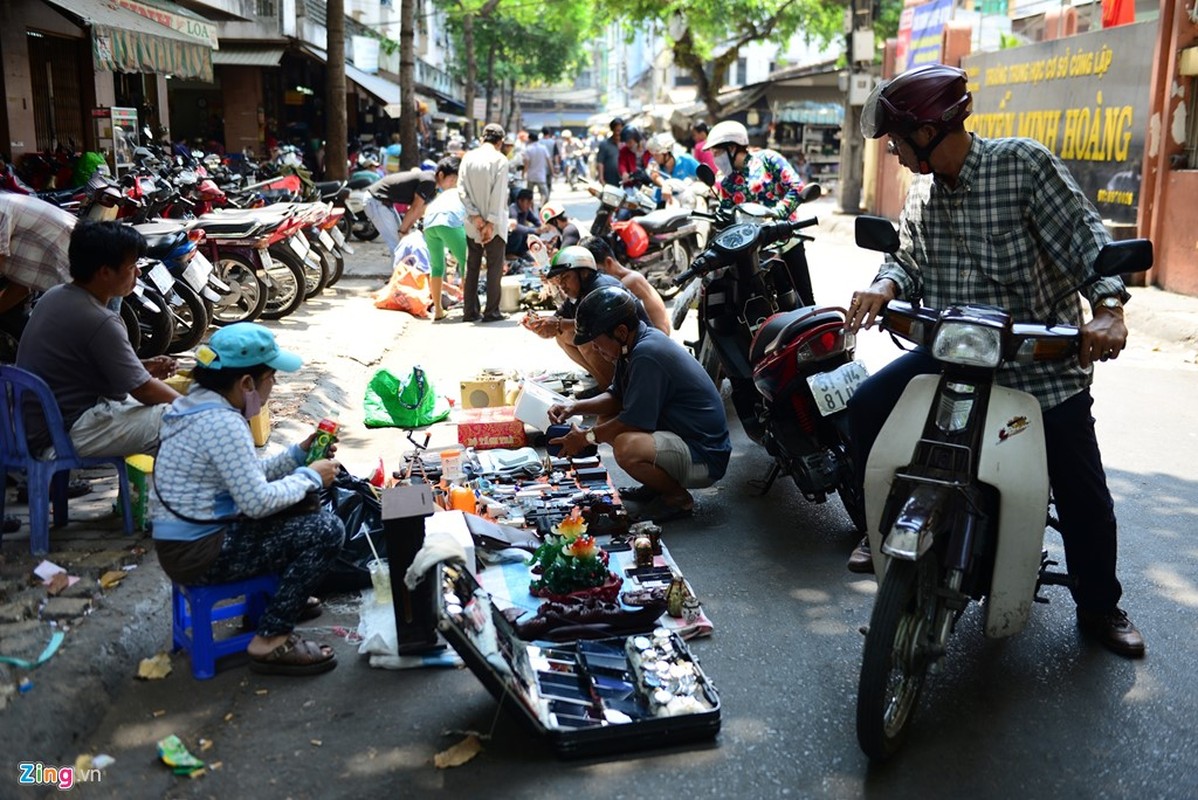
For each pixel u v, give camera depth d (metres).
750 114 38.66
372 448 6.26
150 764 3.14
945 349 3.20
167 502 3.51
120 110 12.81
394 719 3.40
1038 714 3.43
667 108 41.50
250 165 16.28
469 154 10.35
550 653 3.71
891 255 3.85
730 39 33.19
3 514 4.48
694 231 11.56
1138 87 12.21
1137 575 4.52
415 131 20.36
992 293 3.63
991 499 3.36
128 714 3.42
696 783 3.06
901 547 2.94
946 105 3.41
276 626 3.63
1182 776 3.10
